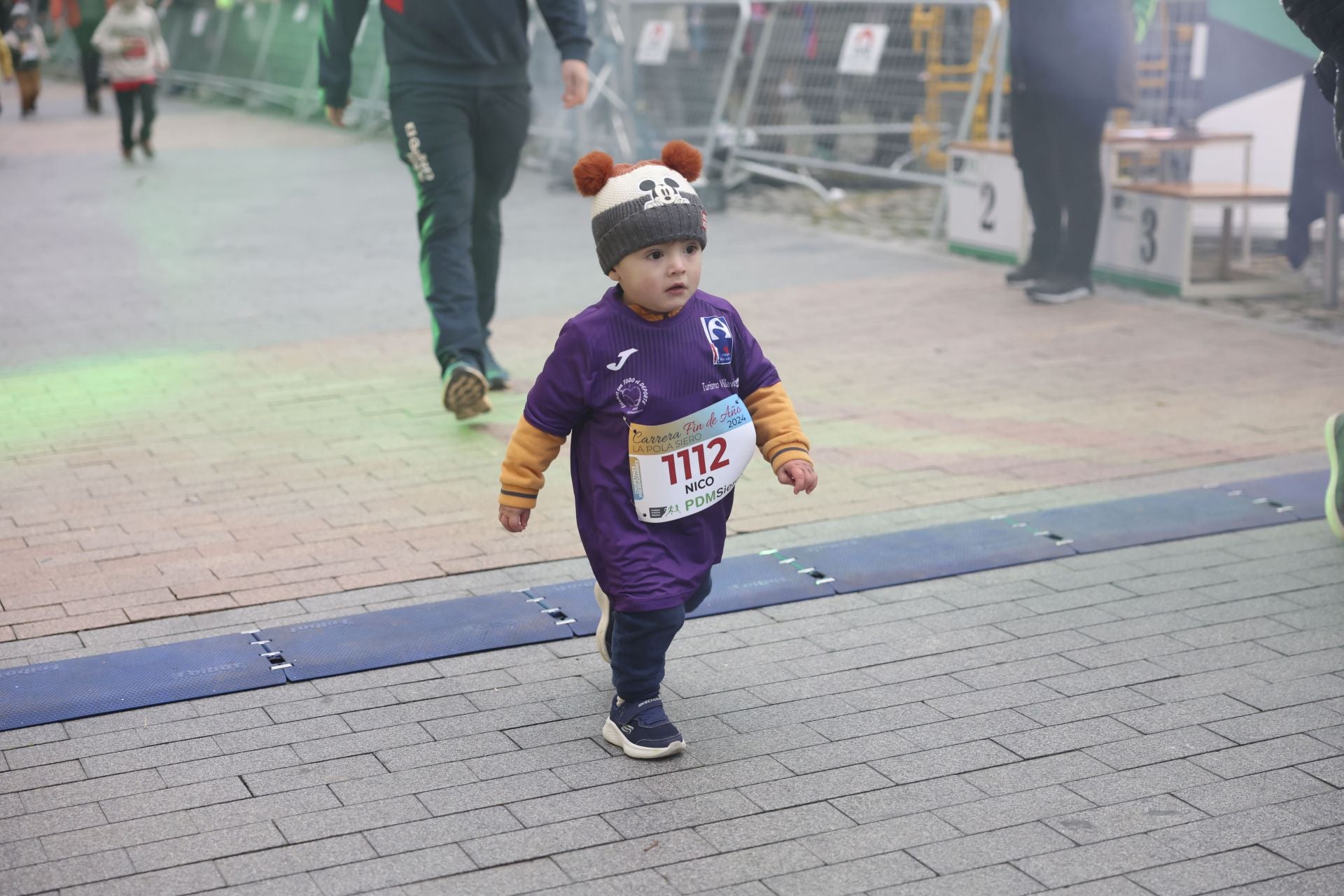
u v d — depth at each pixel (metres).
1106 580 4.32
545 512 5.00
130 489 5.24
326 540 4.73
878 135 12.51
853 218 11.84
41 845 2.95
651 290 3.10
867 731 3.41
